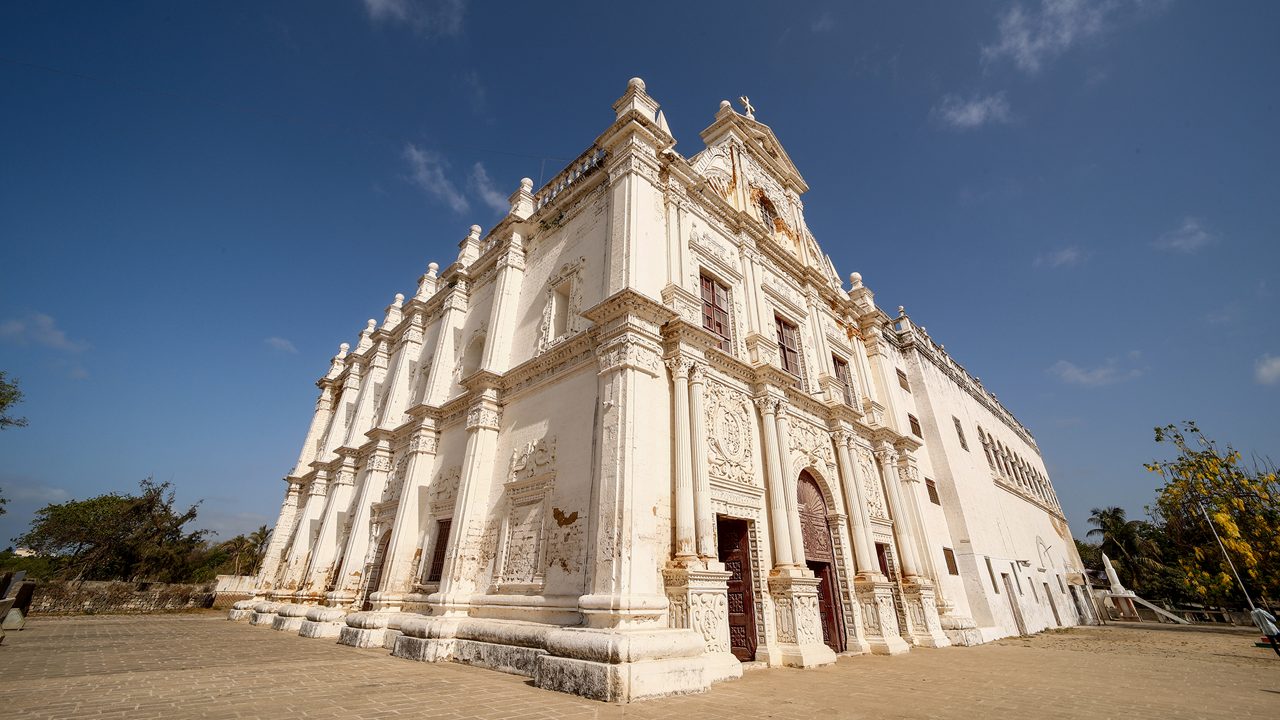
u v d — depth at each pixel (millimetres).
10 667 7711
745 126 18719
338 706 5574
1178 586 36000
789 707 6387
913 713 6086
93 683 6531
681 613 8719
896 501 16578
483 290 17672
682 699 6840
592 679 6883
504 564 10938
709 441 11094
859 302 21438
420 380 19297
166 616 23469
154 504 36625
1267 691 7809
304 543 20875
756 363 12883
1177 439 16719
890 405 19062
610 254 11797
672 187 13406
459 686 7184
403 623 11266
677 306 11406
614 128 13109
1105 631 23547
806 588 11000
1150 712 6230
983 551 20047
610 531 8609
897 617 14875
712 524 9914
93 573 34250
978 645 15836
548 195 15867
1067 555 33062
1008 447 30453
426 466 15359
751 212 17016
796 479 13352
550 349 11852
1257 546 14484
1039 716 5953
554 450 10977
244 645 12047
